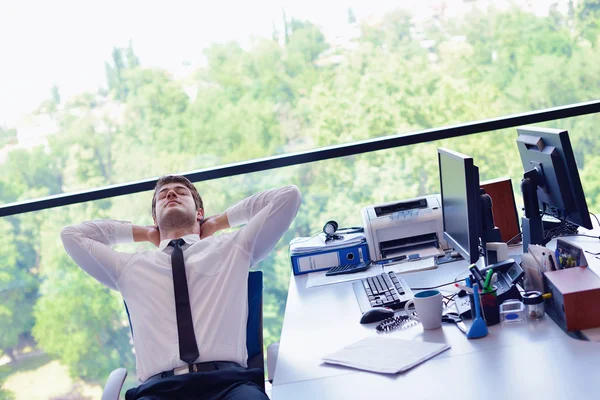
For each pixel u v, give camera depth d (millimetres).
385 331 2066
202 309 2281
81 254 2525
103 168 10195
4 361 5684
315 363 1927
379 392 1643
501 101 10242
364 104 10531
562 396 1439
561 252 2010
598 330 1730
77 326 5852
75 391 5879
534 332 1823
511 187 2850
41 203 3666
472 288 1938
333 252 3023
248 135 10578
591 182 6555
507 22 10086
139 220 6223
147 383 2100
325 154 3639
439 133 3641
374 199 6012
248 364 2408
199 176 3633
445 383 1619
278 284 6086
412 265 2805
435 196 3062
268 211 2559
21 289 5766
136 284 2361
